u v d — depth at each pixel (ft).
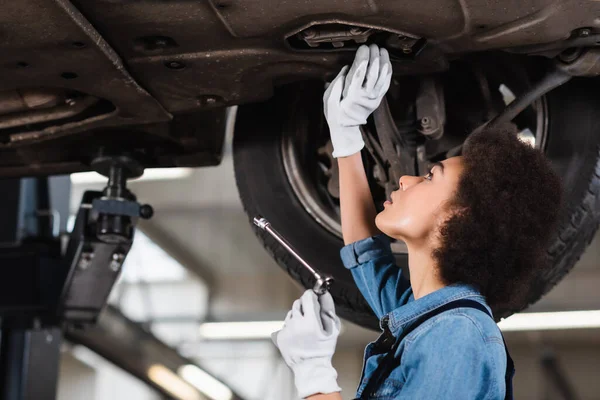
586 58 6.68
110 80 6.63
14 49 6.20
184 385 31.17
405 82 8.02
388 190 7.85
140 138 8.63
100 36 6.20
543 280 7.61
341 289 8.06
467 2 5.85
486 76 8.16
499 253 5.02
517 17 5.98
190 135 8.39
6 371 12.05
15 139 7.61
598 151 7.57
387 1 5.84
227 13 5.99
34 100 7.21
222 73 6.65
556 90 7.72
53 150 8.66
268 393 35.12
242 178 8.41
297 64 6.57
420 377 4.66
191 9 5.98
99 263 9.90
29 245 11.81
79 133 8.45
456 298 4.90
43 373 12.16
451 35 6.18
